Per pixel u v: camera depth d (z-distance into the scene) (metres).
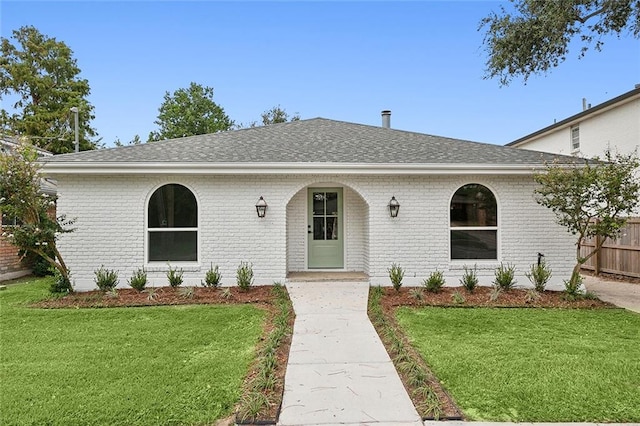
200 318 6.97
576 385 4.29
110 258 9.49
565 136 17.58
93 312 7.42
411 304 8.02
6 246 11.90
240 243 9.75
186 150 10.23
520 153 10.45
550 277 9.77
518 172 9.53
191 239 9.73
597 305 8.07
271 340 5.59
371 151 10.45
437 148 10.85
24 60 30.58
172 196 9.69
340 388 4.25
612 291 9.86
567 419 3.61
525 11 11.29
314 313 7.35
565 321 6.91
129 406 3.79
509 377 4.48
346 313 7.36
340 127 13.41
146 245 9.58
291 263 11.29
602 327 6.57
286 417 3.63
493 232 9.98
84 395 4.02
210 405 3.83
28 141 9.34
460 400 3.95
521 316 7.20
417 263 9.91
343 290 9.20
